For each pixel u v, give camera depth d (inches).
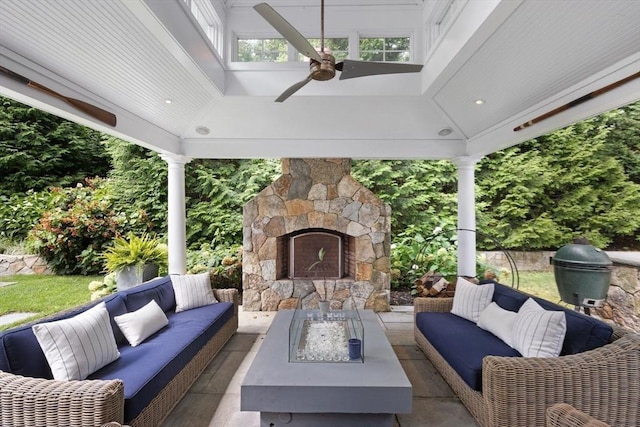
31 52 84.8
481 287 123.0
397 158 177.5
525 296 108.8
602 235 256.7
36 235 241.1
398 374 82.9
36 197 258.2
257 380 79.4
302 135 173.8
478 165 281.3
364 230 185.8
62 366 72.9
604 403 70.9
